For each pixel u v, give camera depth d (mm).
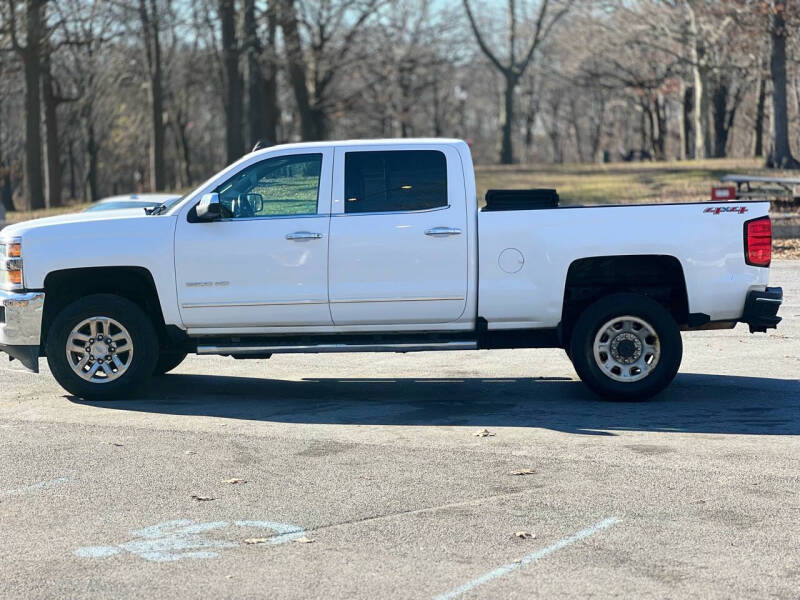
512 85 70375
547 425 8273
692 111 79750
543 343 9359
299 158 9234
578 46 65812
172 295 9219
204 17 46062
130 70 61781
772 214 26156
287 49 49219
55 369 9273
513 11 69688
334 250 9094
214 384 10305
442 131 100375
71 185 84562
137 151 78000
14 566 5250
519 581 4977
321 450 7523
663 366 9039
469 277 9070
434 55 64750
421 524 5836
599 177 43062
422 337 9305
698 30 54594
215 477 6832
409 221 9086
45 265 9188
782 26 39469
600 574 5059
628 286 9359
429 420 8523
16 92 61438
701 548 5402
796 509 6035
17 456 7402
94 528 5832
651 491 6418
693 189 36000
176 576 5090
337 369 11180
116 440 7855
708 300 9070
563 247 9023
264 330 9258
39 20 43625
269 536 5664
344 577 5051
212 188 9258
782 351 11875
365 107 64125
